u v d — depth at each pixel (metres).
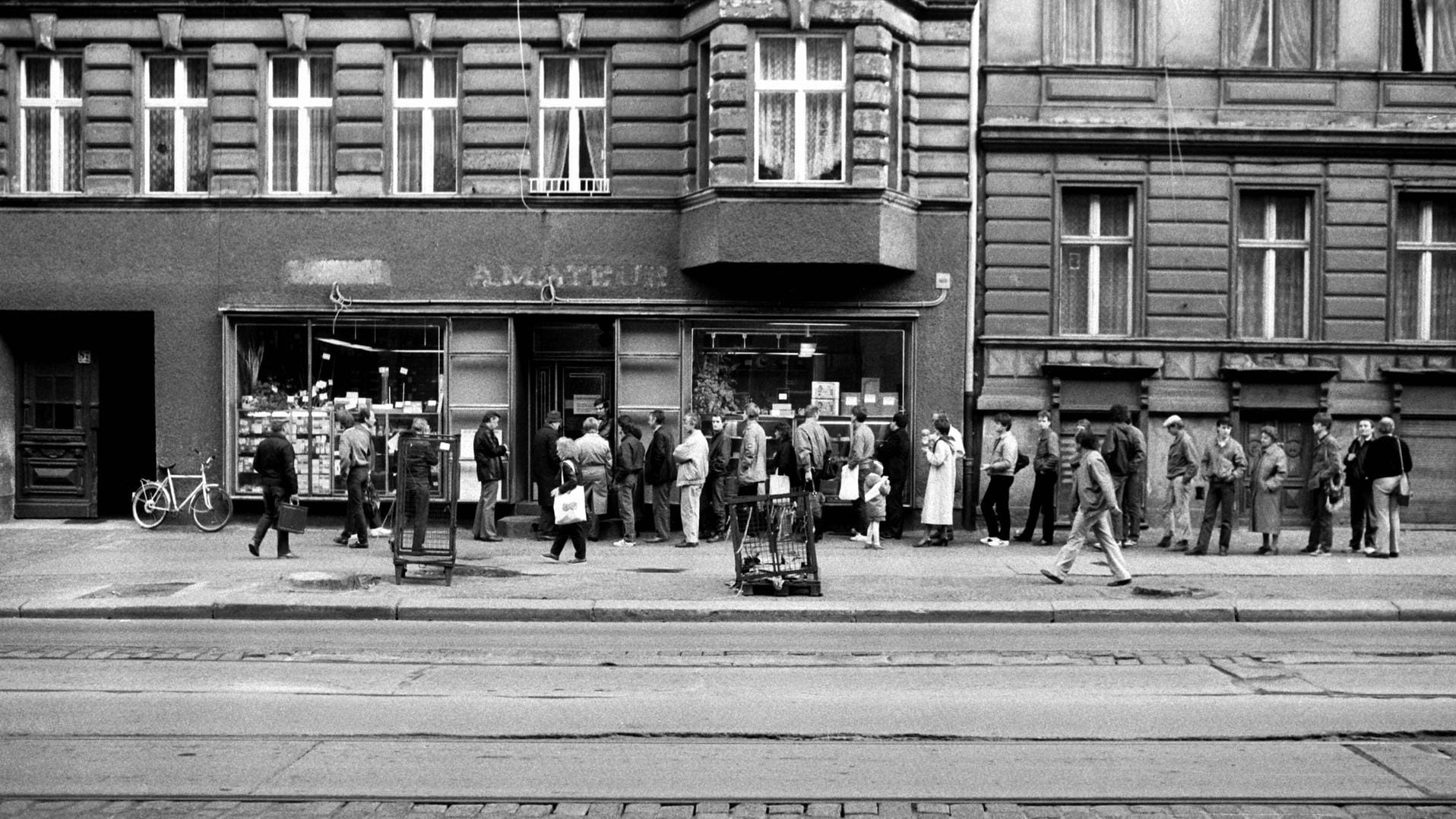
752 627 12.02
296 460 18.86
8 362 20.17
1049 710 8.23
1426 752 7.23
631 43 19.50
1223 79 19.81
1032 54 19.77
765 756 7.12
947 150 19.55
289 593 13.03
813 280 19.36
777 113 18.80
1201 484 19.75
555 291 19.50
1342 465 17.27
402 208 19.58
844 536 19.09
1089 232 20.03
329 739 7.43
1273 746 7.36
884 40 18.61
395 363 19.70
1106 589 13.68
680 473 17.91
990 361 19.66
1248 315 20.17
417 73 19.91
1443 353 19.84
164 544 17.42
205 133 19.95
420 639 11.14
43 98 20.05
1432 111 19.86
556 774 6.72
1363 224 19.89
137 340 20.91
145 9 19.58
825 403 19.56
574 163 19.78
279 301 19.61
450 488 13.97
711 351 19.59
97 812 6.02
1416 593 13.36
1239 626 12.09
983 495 19.34
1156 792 6.43
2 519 19.92
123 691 8.74
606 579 14.27
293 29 19.56
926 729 7.72
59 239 19.67
